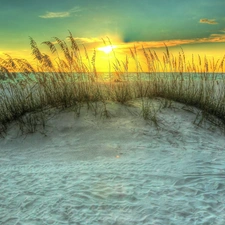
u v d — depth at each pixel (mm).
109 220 3596
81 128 7348
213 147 6492
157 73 9055
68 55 8172
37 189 4520
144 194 4258
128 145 6512
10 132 7457
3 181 4910
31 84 8242
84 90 8555
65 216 3717
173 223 3502
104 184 4617
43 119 7578
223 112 8195
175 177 4879
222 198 4145
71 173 5152
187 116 8016
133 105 8406
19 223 3594
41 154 6332
